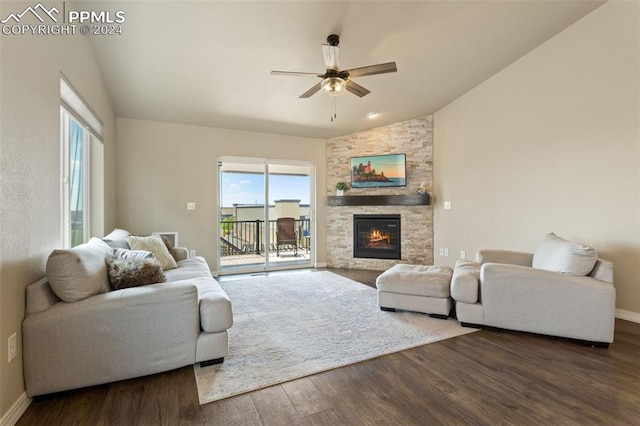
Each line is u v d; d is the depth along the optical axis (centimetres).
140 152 455
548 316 242
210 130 501
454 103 468
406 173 525
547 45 347
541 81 354
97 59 315
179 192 479
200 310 202
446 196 484
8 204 148
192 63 330
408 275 306
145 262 220
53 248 201
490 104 412
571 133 327
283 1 251
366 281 449
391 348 230
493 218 412
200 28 277
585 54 314
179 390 176
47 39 194
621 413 155
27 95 167
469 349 229
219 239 508
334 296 368
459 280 272
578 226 322
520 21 310
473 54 357
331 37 295
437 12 282
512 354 221
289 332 260
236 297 364
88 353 171
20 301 158
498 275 257
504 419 151
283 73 276
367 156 549
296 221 580
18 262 157
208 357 200
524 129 373
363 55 335
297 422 150
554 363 207
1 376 141
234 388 178
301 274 499
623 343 238
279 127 521
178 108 429
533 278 246
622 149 289
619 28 288
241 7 254
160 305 186
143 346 183
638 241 280
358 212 559
